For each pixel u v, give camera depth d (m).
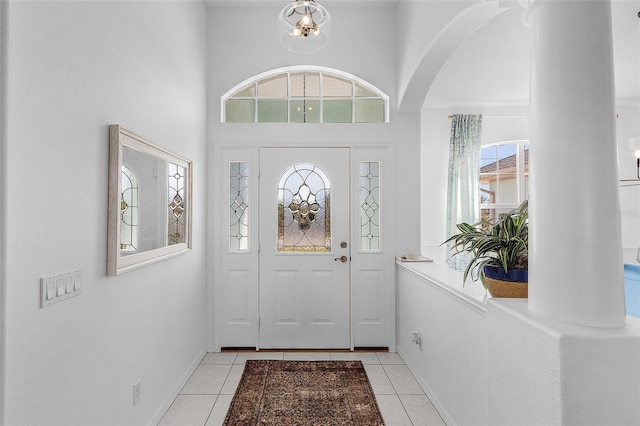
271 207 3.21
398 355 3.09
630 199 4.04
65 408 1.24
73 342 1.29
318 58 3.21
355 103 3.31
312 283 3.22
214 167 3.17
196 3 2.84
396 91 3.21
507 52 2.92
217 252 3.17
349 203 3.23
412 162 3.21
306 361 2.94
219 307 3.17
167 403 2.20
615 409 0.94
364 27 3.23
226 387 2.49
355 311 3.21
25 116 1.06
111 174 1.53
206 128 3.15
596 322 1.00
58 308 1.21
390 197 3.20
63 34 1.23
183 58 2.52
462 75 3.37
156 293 2.05
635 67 3.08
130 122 1.72
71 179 1.28
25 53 1.06
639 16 2.29
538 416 1.04
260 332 3.20
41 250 1.13
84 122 1.35
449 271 2.53
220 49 3.20
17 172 1.03
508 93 3.83
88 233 1.38
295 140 3.21
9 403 1.00
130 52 1.72
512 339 1.18
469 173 4.13
